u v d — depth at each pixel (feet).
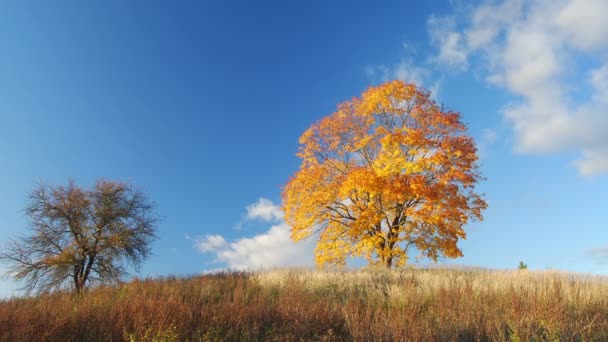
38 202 77.05
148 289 44.37
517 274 53.21
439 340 23.48
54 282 73.72
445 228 61.57
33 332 24.31
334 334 25.86
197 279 51.80
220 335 25.67
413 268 63.62
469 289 33.53
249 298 38.96
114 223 79.92
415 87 70.85
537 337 22.82
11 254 74.23
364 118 73.97
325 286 44.47
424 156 65.31
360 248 69.05
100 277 75.51
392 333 24.02
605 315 28.37
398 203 67.77
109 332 25.00
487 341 24.12
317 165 75.56
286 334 24.97
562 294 32.22
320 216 73.10
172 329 24.47
